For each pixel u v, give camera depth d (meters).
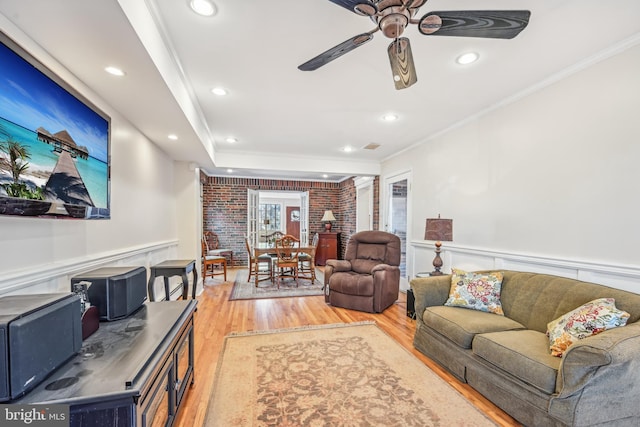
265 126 3.55
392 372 2.18
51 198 1.43
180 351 1.64
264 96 2.70
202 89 2.55
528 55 2.04
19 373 0.88
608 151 1.98
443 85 2.49
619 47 1.90
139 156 2.84
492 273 2.58
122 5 1.19
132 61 1.59
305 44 1.89
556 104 2.32
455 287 2.55
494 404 1.80
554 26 1.72
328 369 2.22
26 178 1.27
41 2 1.13
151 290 2.81
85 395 0.91
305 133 3.82
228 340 2.74
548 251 2.38
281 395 1.89
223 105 2.90
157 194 3.42
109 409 0.92
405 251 4.72
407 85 1.73
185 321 1.69
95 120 1.87
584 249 2.12
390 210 5.21
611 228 1.96
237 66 2.16
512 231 2.72
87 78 1.78
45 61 1.49
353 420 1.67
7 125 1.15
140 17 1.40
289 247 4.93
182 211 4.33
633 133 1.86
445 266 3.65
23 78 1.24
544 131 2.42
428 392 1.94
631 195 1.87
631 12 1.60
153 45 1.59
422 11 1.61
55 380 0.98
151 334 1.39
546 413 1.48
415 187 4.33
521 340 1.81
